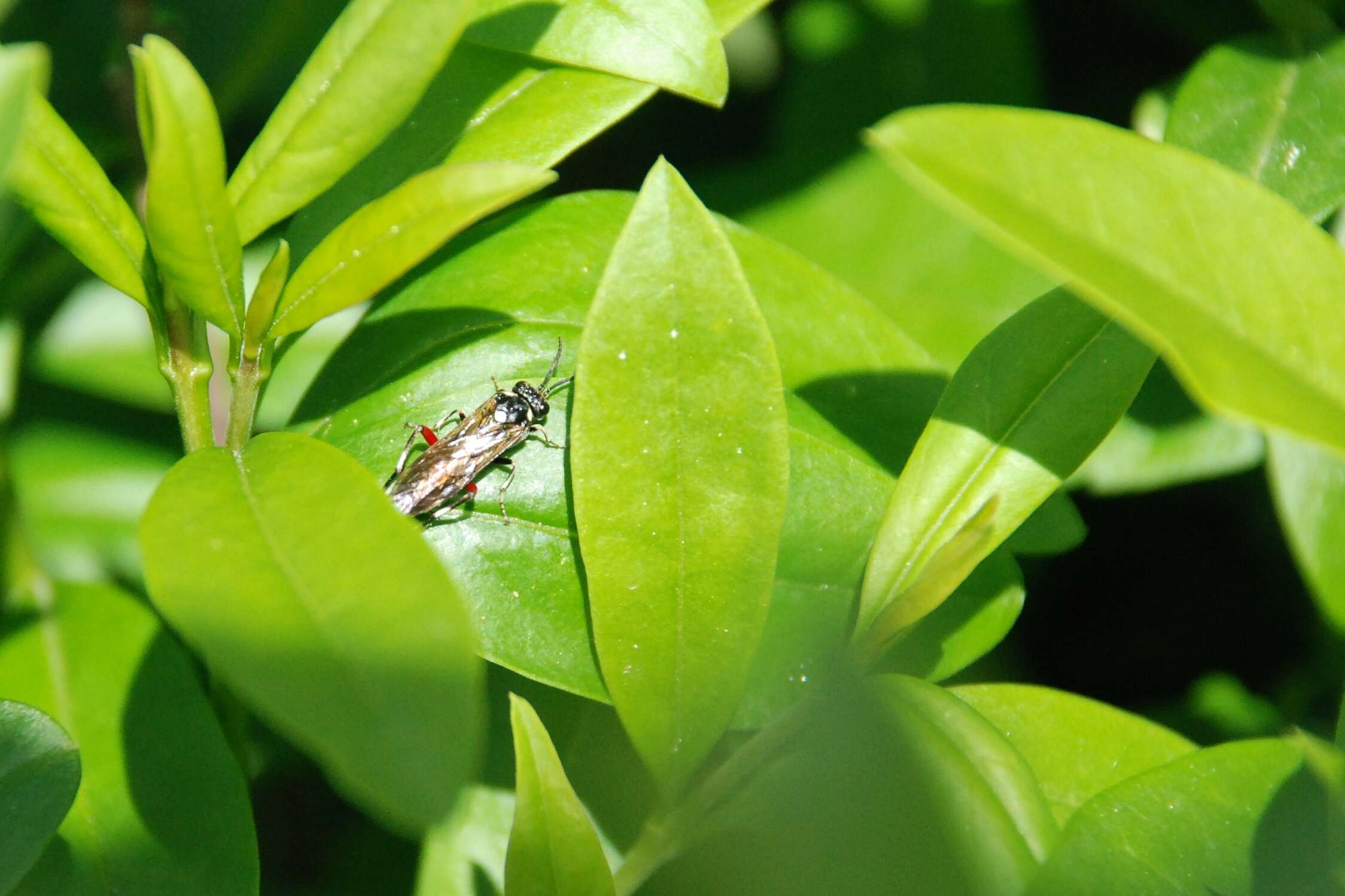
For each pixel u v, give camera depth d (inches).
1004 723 12.3
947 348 14.3
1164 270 11.4
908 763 11.8
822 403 12.8
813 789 12.0
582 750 12.7
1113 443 13.9
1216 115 12.8
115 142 14.2
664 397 11.9
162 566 11.4
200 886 12.2
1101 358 12.1
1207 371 11.3
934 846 11.9
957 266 14.5
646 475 11.9
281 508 11.6
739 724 12.3
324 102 11.9
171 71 11.5
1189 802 11.9
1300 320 11.5
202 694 12.5
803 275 12.9
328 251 11.9
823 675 12.1
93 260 12.0
